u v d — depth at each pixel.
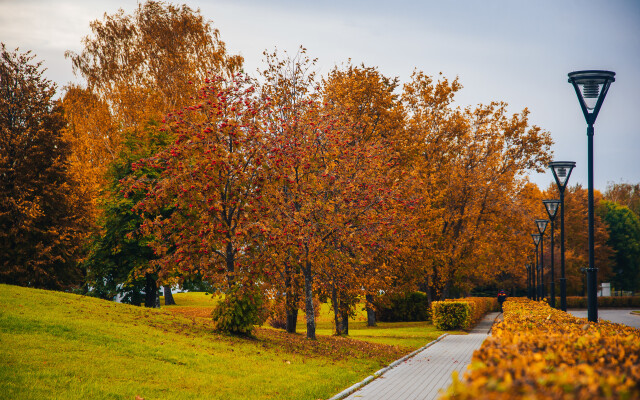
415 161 36.56
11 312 16.14
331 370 15.80
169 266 21.17
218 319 19.89
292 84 25.36
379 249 25.06
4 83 36.41
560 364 5.10
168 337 16.94
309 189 21.09
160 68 48.94
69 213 36.28
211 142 20.34
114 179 37.25
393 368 17.34
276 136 21.56
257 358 16.30
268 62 25.48
